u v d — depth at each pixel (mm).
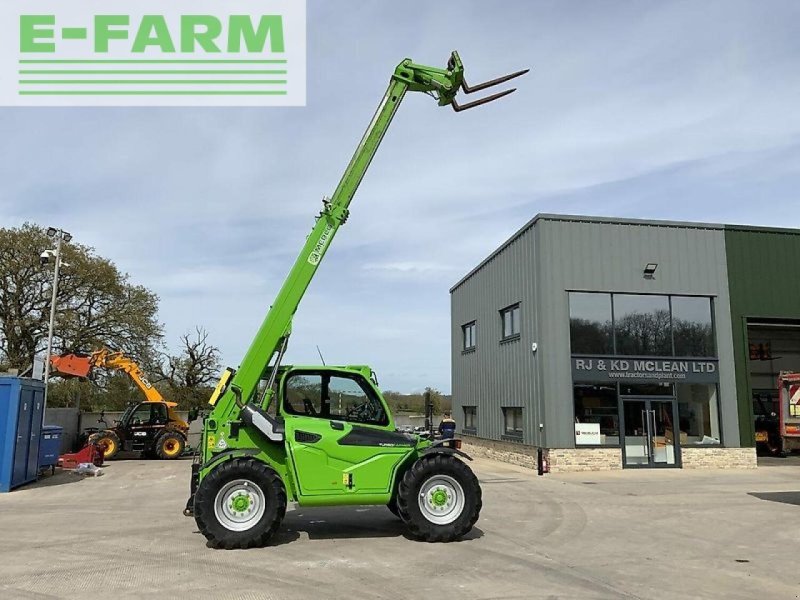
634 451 17953
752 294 19344
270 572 6730
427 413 9258
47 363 20297
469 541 8289
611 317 18375
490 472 17484
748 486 14242
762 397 25312
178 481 15523
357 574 6652
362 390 8758
